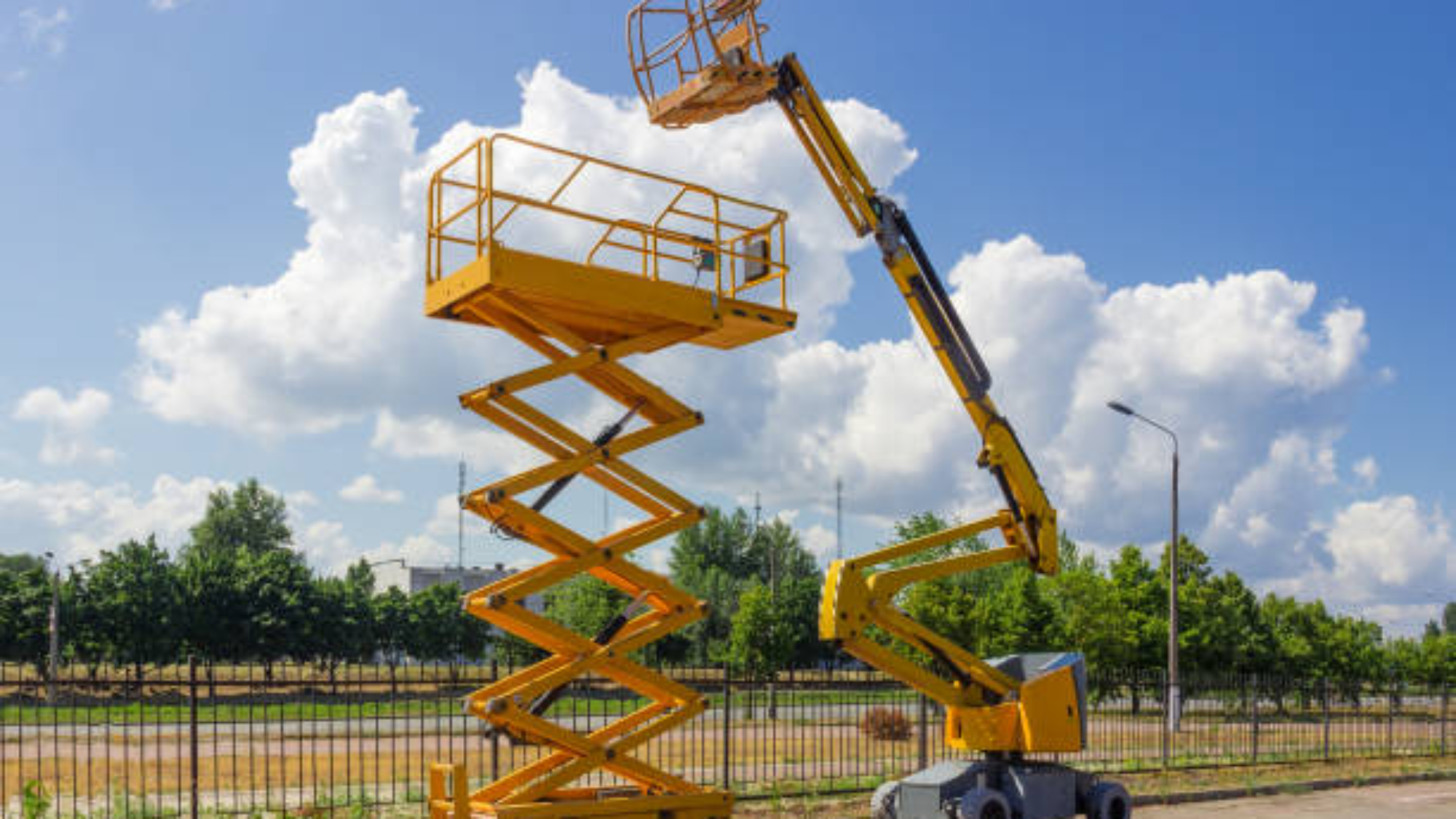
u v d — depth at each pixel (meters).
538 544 10.24
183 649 49.66
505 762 21.08
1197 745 27.48
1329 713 36.72
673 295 10.47
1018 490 14.52
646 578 10.39
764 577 106.94
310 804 15.41
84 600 48.00
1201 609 46.44
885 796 14.74
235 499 104.62
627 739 10.16
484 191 9.75
